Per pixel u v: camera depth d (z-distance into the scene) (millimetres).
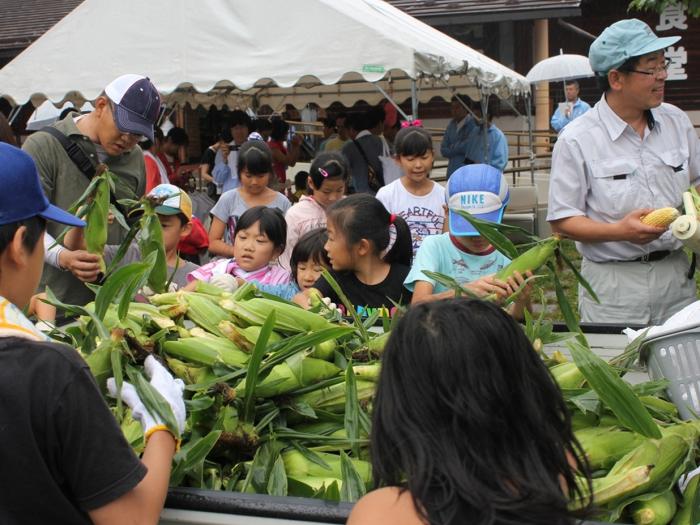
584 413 2184
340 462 2098
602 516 1896
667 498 1956
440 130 15039
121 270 2131
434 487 1345
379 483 1479
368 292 3656
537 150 17250
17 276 1720
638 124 3861
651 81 3691
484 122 10133
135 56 8109
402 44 7246
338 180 5477
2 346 1600
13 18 20234
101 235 2900
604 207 3887
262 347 2105
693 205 2979
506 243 2848
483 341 1391
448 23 16141
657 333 2303
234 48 7797
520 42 17547
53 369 1594
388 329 2801
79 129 3936
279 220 4328
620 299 3912
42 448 1580
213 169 11492
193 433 2174
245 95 13922
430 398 1373
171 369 2264
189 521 1812
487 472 1340
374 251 3645
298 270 4195
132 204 2949
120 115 3812
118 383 1937
